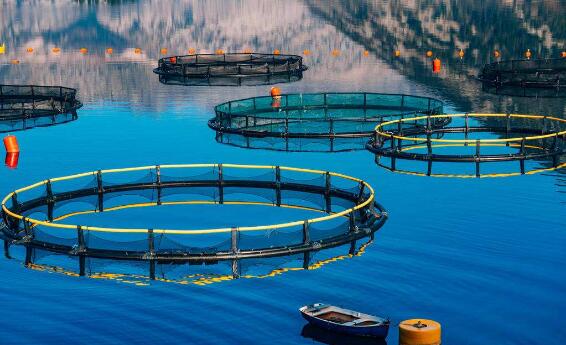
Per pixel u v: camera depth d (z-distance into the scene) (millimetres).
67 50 126750
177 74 92688
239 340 34406
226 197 53625
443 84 91000
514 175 55406
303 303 37406
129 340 34594
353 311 35094
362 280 39406
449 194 51531
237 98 84250
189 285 39281
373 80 94812
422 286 38719
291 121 67438
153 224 49062
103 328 35531
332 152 61844
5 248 43000
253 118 69312
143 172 58688
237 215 50281
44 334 35031
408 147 63812
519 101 80188
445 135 67312
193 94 86750
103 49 127250
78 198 52312
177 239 46656
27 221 42312
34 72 105750
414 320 33375
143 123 72875
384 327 33781
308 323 35625
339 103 78688
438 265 40812
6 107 80125
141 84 93812
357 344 34031
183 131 69688
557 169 56562
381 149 57000
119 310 37031
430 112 69250
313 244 41062
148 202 52719
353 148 62719
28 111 75625
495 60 105438
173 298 38062
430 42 121625
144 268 41406
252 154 62281
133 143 66000
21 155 62656
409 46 119062
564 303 36875
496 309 36469
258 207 51625
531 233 44719
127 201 52812
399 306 36969
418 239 43969
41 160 61406
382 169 57562
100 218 50188
